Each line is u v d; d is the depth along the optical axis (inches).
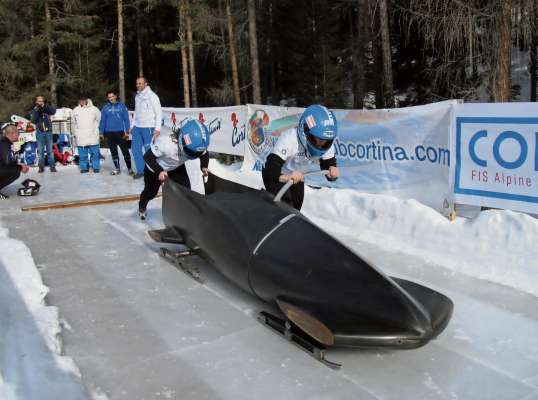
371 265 113.3
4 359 115.6
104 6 1031.0
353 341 104.4
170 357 119.0
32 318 135.9
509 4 323.3
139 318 139.7
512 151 178.1
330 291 111.6
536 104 169.5
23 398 100.8
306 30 794.8
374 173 237.1
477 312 137.7
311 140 151.7
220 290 157.6
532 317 134.1
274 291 122.0
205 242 151.4
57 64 935.7
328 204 233.1
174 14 1040.8
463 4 343.6
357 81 647.1
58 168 426.0
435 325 106.4
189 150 186.1
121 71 833.5
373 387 105.5
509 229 170.4
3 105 876.6
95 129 397.7
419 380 107.7
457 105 194.7
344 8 805.2
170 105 1096.8
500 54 336.5
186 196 165.6
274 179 156.7
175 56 1099.3
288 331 124.6
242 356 118.6
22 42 901.2
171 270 177.0
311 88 794.8
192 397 103.6
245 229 136.6
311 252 120.2
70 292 159.3
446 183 203.9
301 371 112.0
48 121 399.9
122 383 108.8
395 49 671.8
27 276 165.6
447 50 388.2
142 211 246.7
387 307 105.5
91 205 284.2
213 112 367.6
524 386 104.7
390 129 225.8
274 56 887.1
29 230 234.7
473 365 112.9
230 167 353.1
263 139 316.2
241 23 754.2
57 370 110.8
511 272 159.3
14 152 434.0
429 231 190.4
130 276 172.1
